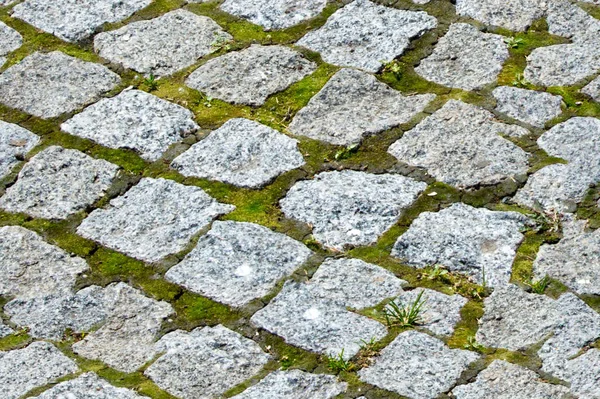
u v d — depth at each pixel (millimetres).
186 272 5020
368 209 5207
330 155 5488
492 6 6258
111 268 5086
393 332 4672
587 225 5082
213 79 5961
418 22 6168
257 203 5301
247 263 5023
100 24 6387
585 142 5465
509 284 4844
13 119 5879
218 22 6340
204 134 5664
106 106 5879
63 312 4914
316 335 4688
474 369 4496
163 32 6289
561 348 4559
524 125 5590
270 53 6074
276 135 5609
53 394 4535
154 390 4531
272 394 4480
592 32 6102
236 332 4742
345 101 5766
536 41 6066
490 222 5117
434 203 5223
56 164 5598
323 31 6184
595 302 4742
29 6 6555
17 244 5234
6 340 4812
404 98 5758
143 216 5309
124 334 4797
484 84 5812
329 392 4453
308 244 5090
